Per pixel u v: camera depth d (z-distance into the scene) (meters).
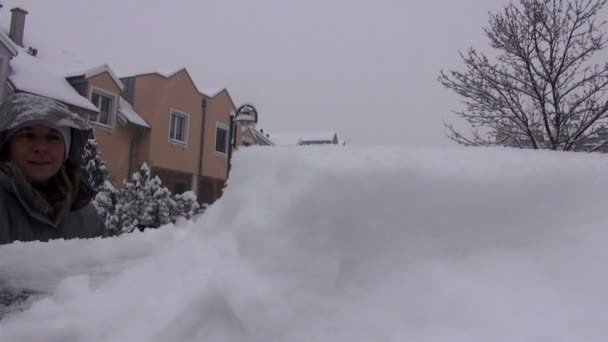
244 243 0.81
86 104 11.87
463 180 0.78
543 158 0.82
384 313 0.66
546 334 0.59
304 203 0.79
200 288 0.76
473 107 7.03
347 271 0.72
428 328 0.63
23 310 0.83
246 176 0.97
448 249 0.73
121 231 5.17
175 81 15.37
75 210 2.20
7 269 1.04
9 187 1.87
